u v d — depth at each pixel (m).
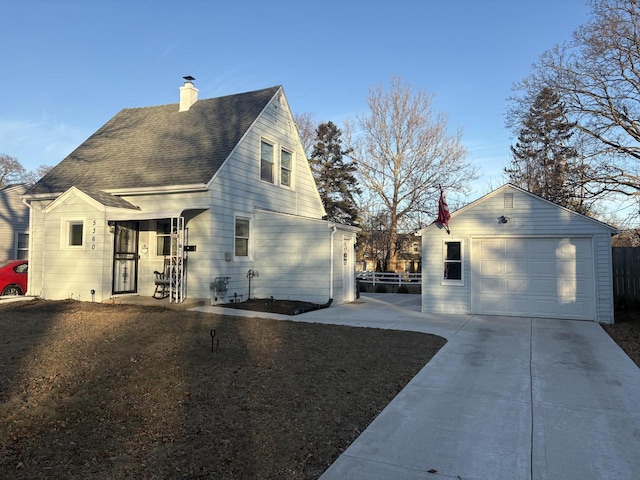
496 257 12.95
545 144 25.45
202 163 13.88
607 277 11.88
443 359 7.54
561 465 3.85
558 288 12.36
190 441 4.04
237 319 10.90
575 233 12.16
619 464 3.88
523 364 7.29
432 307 13.38
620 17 16.02
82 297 13.23
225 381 5.79
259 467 3.66
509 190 12.78
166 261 13.65
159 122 17.22
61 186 14.77
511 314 12.71
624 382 6.34
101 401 4.89
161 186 13.27
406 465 3.81
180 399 5.07
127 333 8.61
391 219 34.28
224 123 15.75
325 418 4.76
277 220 15.30
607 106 17.00
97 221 13.07
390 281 25.44
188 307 12.60
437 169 32.94
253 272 15.20
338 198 36.16
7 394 5.01
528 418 4.93
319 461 3.82
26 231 22.36
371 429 4.54
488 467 3.80
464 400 5.50
